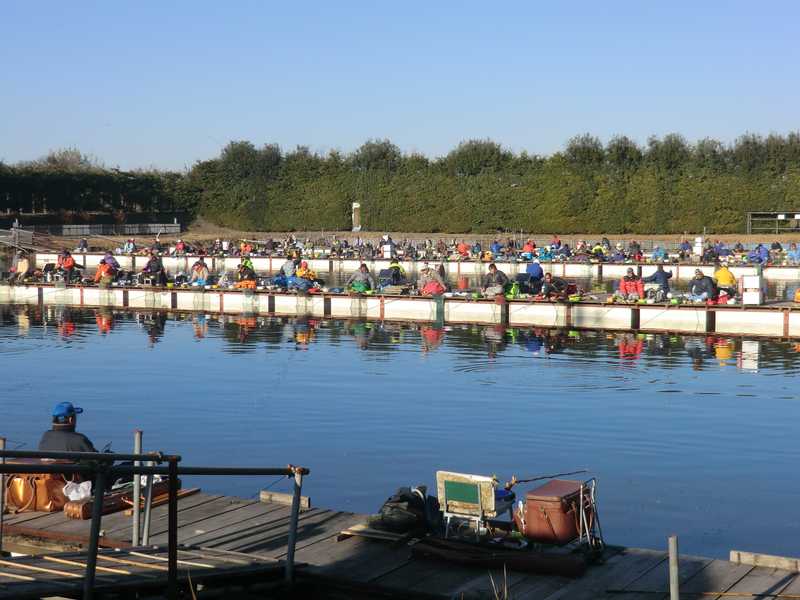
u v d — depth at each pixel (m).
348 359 36.56
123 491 16.59
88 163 165.38
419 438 23.67
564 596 12.55
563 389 30.20
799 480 19.84
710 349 39.12
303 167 126.88
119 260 87.50
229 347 39.91
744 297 44.50
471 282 70.19
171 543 10.85
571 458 21.70
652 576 13.23
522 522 14.31
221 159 129.62
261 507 16.81
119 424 25.27
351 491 19.22
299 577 13.38
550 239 111.25
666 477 20.12
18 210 116.06
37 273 62.50
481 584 12.98
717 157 114.94
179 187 128.88
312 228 124.25
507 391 29.92
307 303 53.09
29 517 15.73
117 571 11.77
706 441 23.30
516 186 116.75
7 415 26.41
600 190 113.44
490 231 117.75
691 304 45.09
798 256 72.75
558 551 13.62
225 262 85.75
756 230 109.88
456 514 14.33
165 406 27.62
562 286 50.09
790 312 43.12
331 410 27.05
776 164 111.62
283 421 25.58
